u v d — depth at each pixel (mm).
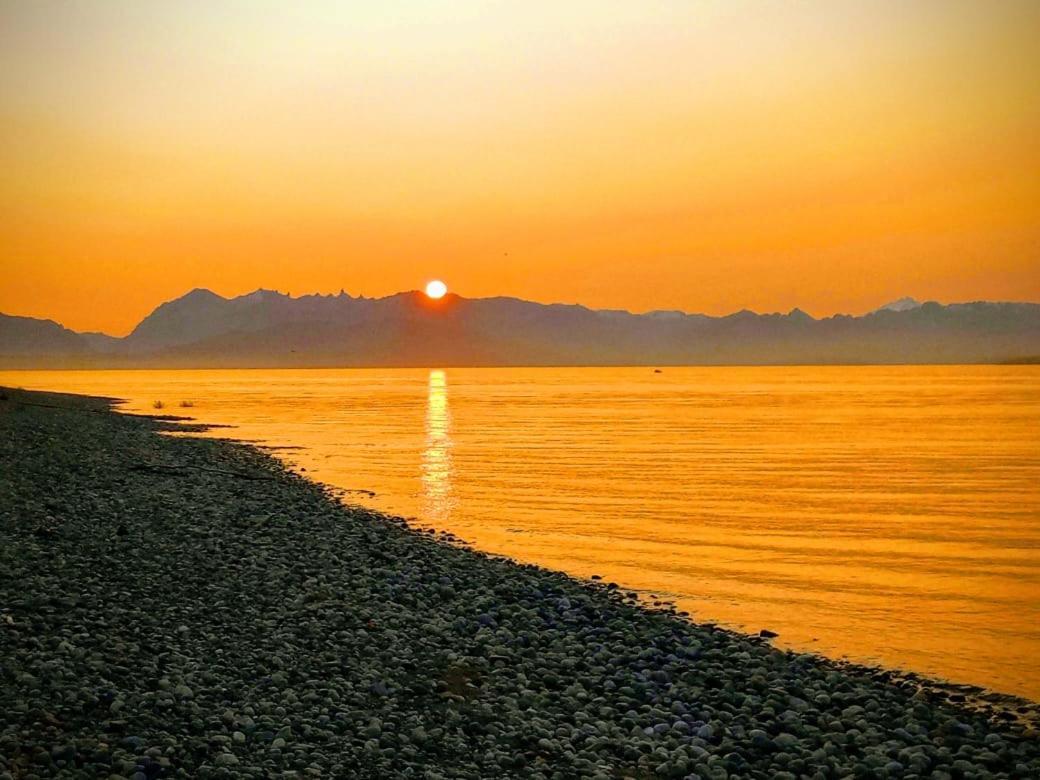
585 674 16766
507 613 20859
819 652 19516
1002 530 35000
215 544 26094
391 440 74625
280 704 13758
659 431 86562
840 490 46594
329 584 22266
